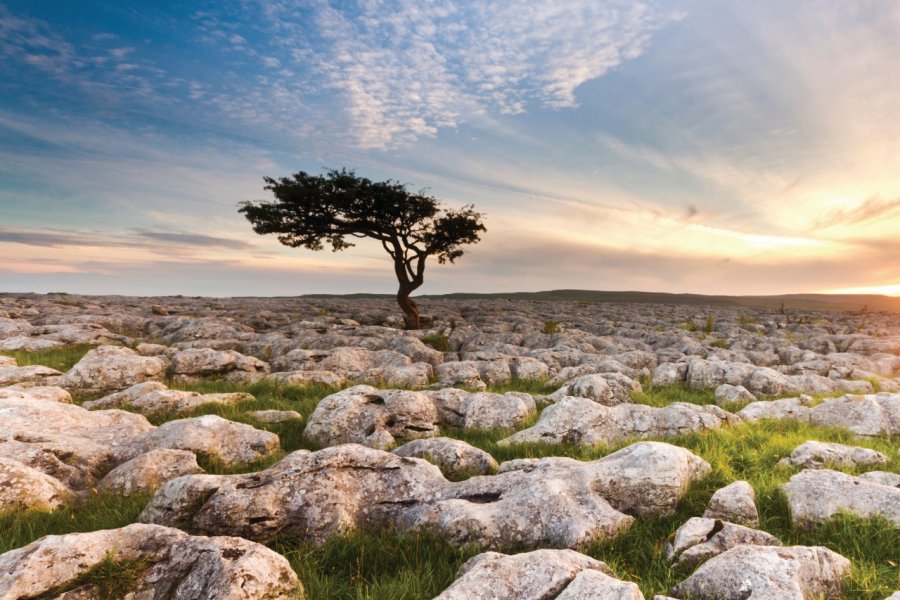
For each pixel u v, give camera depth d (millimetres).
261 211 40688
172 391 16312
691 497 8891
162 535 6430
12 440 10625
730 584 5965
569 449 12828
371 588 6543
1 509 8422
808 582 6109
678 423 14188
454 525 7758
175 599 5703
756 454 11477
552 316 56250
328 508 8258
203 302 65375
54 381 17828
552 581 5691
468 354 25375
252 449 12047
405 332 34281
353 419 13867
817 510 8250
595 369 22359
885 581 6586
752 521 8133
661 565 7047
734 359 27438
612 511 8148
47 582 5500
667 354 27469
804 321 54438
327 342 27688
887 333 40750
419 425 14336
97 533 6266
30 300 51562
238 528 7781
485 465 10891
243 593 5590
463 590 5613
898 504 8008
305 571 6875
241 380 21141
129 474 10000
